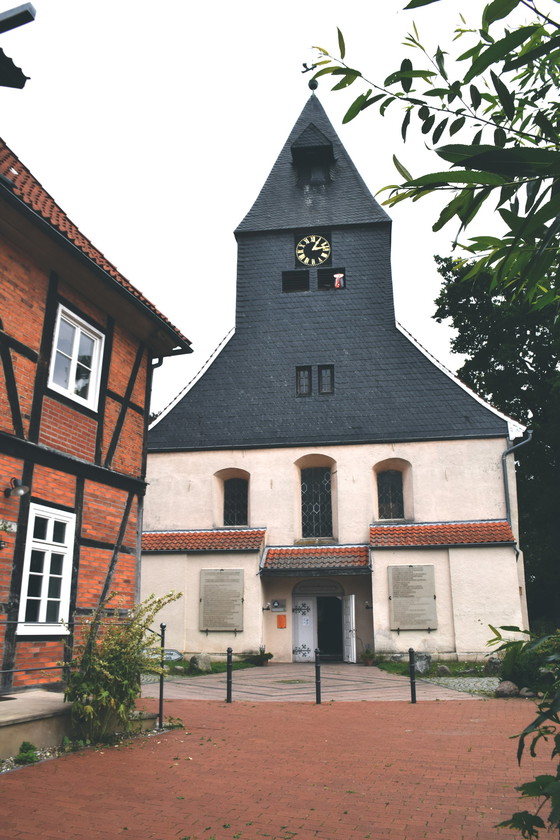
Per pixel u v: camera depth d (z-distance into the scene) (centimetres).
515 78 299
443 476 2411
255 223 2908
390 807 616
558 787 218
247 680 1739
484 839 530
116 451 1207
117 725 880
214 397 2625
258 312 2766
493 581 2197
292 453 2508
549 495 2998
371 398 2553
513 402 3231
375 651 2205
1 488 926
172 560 2338
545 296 310
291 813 595
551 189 190
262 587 2345
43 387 1028
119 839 518
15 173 1104
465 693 1473
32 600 983
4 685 905
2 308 959
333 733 988
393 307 2708
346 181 2978
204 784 683
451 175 217
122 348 1256
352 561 2311
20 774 682
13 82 993
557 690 241
